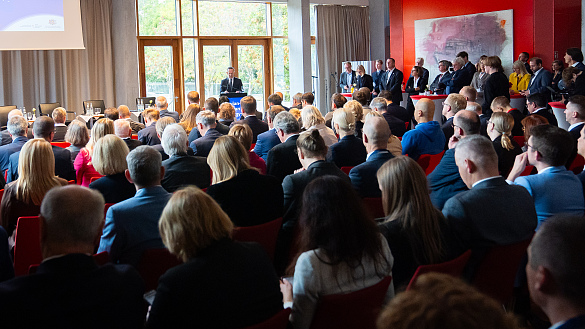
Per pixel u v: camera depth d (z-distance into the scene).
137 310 1.69
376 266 1.98
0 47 10.15
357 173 3.30
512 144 3.98
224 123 6.96
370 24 15.19
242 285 1.76
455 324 0.71
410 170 2.24
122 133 5.01
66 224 1.66
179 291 1.70
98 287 1.59
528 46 12.18
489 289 2.43
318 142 3.26
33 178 3.18
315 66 15.62
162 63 13.48
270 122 6.57
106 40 11.91
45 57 11.46
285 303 2.13
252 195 2.95
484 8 12.89
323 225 1.93
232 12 14.29
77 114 11.80
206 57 14.06
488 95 8.54
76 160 4.53
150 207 2.56
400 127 6.48
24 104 11.34
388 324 0.75
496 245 2.30
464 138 2.57
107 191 3.24
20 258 2.99
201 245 1.77
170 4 13.41
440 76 10.66
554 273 1.16
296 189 3.13
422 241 2.19
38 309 1.50
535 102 5.97
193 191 1.84
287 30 15.16
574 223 1.19
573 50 9.41
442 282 0.79
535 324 2.83
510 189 2.45
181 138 3.74
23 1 10.27
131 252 2.51
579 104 4.54
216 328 1.72
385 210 2.31
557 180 2.79
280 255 3.19
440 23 13.79
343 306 1.82
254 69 14.82
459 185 3.30
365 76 12.23
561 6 11.22
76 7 10.75
